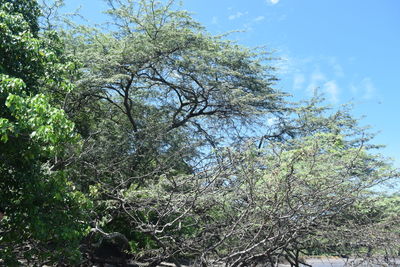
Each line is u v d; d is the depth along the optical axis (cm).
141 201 991
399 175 847
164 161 1149
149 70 1580
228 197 876
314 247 927
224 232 863
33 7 966
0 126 574
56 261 787
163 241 972
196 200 894
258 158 863
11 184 725
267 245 855
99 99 1627
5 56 748
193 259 1012
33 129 633
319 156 869
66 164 993
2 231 752
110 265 1292
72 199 766
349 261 867
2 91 624
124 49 1434
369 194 909
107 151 1261
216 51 1598
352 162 862
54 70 834
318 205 824
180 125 1616
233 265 823
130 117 1545
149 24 1521
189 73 1570
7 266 734
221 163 874
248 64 1645
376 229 828
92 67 1423
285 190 792
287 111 1647
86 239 1073
